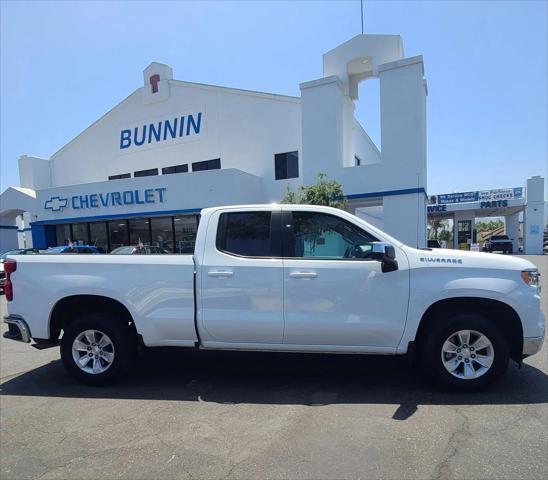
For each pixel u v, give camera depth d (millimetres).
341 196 15484
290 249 4465
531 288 4180
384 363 5375
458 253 4391
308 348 4406
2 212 27109
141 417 3867
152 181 20422
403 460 3008
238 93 22109
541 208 37125
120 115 26391
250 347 4504
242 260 4434
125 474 2922
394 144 16828
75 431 3611
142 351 5586
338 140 17891
